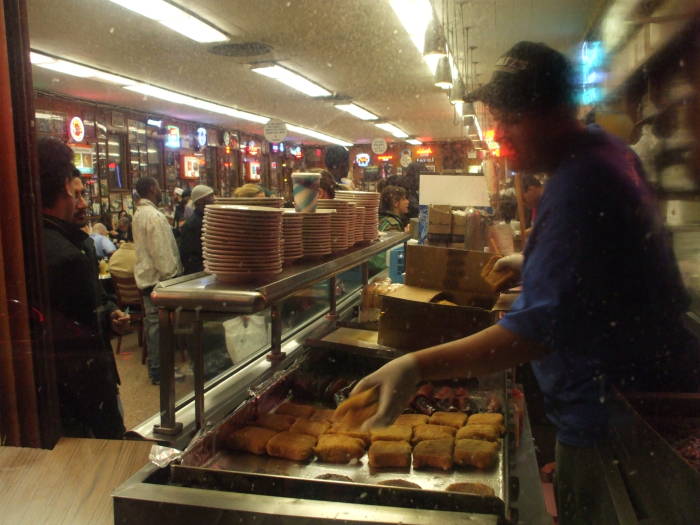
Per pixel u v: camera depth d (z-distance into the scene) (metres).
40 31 1.76
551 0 0.84
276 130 2.14
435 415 1.25
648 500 0.74
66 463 1.22
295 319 1.97
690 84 0.69
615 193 0.72
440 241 2.02
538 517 1.00
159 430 1.22
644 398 0.78
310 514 0.85
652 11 0.73
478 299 1.27
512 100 0.76
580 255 0.73
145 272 1.97
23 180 1.27
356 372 1.53
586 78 0.76
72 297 1.35
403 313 1.27
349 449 1.13
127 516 0.91
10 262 1.28
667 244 0.73
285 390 1.47
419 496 0.88
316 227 1.46
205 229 1.18
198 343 1.19
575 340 0.77
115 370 1.49
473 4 0.89
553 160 0.77
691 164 0.71
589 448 0.82
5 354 1.29
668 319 0.75
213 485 0.98
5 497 1.12
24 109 1.26
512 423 1.22
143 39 1.81
